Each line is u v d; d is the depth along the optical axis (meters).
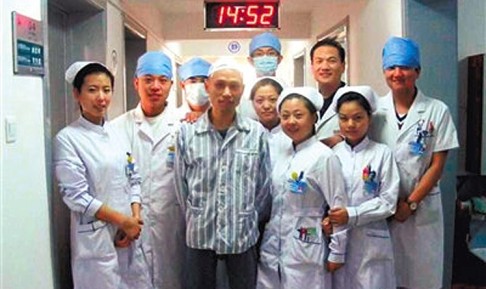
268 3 4.15
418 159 2.22
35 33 2.00
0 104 1.72
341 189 2.07
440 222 2.30
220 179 2.06
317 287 2.09
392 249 2.22
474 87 3.02
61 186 2.05
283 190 2.13
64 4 2.84
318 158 2.07
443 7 2.77
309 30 5.41
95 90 2.10
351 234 2.14
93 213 2.05
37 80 2.03
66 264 2.39
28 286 1.91
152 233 2.45
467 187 3.12
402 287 2.32
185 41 5.72
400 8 2.81
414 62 2.21
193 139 2.09
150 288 2.39
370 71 3.38
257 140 2.11
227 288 2.31
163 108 2.56
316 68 2.56
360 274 2.13
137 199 2.29
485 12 3.11
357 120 2.14
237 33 5.42
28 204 1.92
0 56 1.72
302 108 2.09
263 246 2.19
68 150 2.05
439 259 2.29
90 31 3.06
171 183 2.46
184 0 4.66
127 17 3.77
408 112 2.26
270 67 2.88
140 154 2.46
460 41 3.13
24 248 1.88
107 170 2.12
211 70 2.11
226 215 2.05
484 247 3.04
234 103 2.05
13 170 1.80
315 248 2.07
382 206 2.09
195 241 2.09
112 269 2.11
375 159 2.15
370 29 3.38
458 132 3.16
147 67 2.48
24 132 1.90
